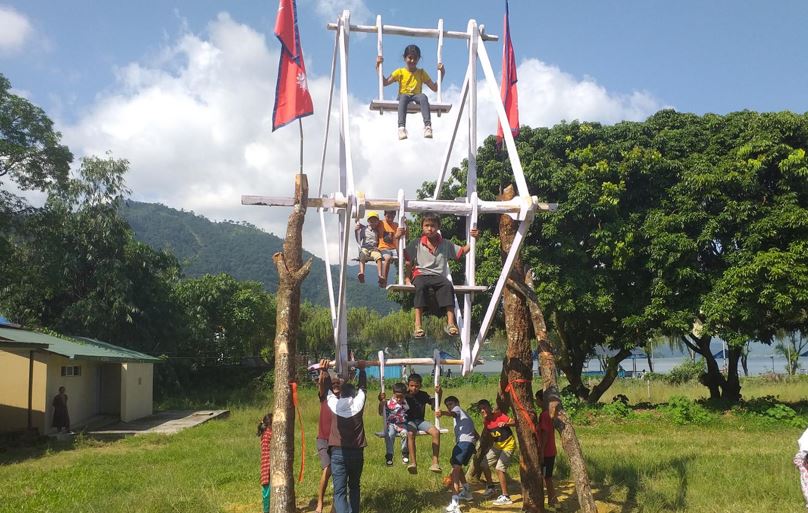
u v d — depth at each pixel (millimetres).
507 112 8008
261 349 43281
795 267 16469
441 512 8242
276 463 6527
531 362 8594
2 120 22438
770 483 9055
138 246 31484
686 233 18578
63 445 17375
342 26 7074
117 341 29750
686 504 8195
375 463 11977
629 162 18703
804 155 17359
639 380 38312
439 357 7934
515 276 8219
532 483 8039
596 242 18984
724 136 19438
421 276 6680
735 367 20969
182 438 18328
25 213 24719
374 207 6500
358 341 52312
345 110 6855
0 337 17359
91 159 30000
